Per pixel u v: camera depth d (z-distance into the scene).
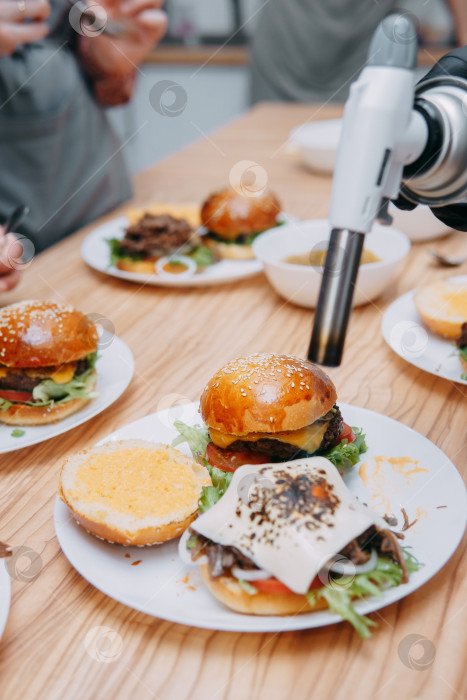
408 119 0.71
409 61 0.70
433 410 1.21
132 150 5.83
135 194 2.46
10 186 2.30
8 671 0.74
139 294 1.75
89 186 2.40
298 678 0.73
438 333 1.37
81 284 1.81
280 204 2.06
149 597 0.81
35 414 1.20
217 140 3.12
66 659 0.76
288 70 4.70
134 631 0.79
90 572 0.84
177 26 5.57
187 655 0.76
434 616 0.79
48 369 1.25
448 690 0.70
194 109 5.66
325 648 0.76
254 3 5.42
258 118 3.49
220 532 0.82
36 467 1.10
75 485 0.93
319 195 2.33
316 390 1.02
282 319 1.59
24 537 0.95
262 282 1.82
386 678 0.72
